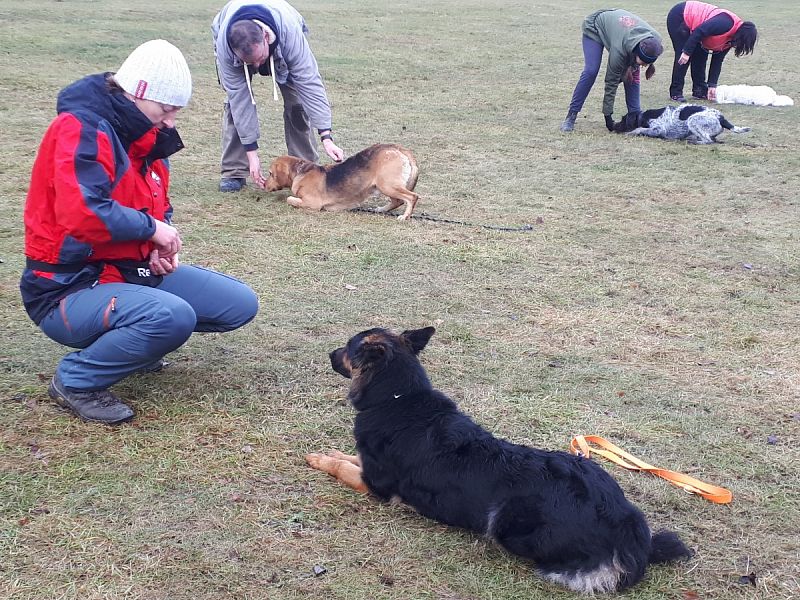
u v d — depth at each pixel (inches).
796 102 497.4
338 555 112.5
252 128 269.1
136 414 144.3
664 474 135.1
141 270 140.9
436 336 185.9
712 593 109.3
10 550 108.3
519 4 964.6
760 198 310.8
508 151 368.2
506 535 108.5
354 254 233.9
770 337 195.3
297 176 275.7
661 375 174.2
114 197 130.5
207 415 146.0
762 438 150.9
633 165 352.8
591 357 181.0
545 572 107.7
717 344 190.5
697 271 235.8
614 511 105.5
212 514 119.4
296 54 257.6
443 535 117.6
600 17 392.5
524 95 498.6
